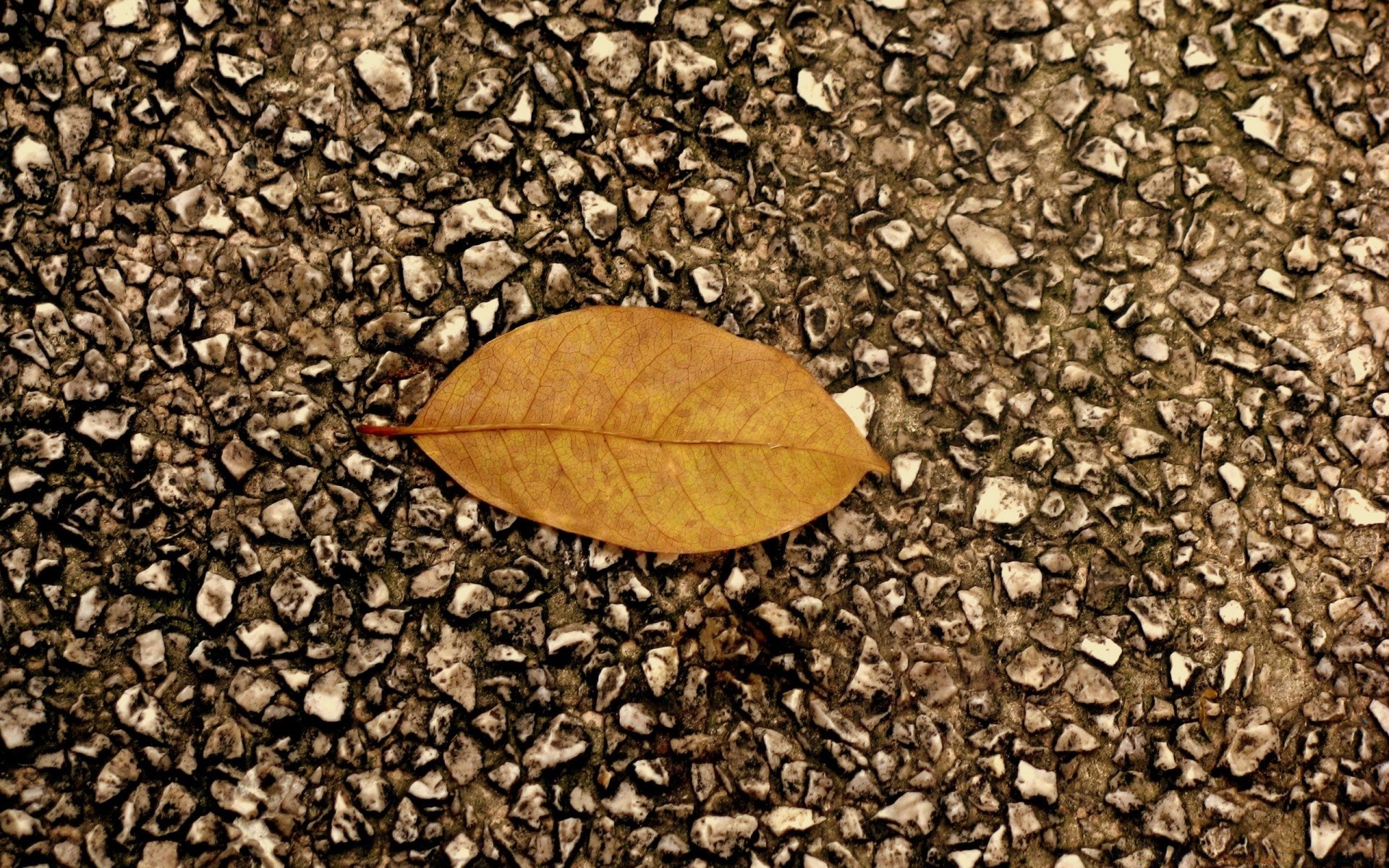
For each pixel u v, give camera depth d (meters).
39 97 0.51
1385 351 0.52
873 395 0.52
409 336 0.51
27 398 0.51
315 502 0.51
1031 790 0.51
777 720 0.51
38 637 0.50
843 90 0.52
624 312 0.50
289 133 0.51
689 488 0.50
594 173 0.52
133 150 0.51
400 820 0.50
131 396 0.51
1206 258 0.52
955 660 0.51
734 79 0.52
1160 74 0.52
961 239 0.52
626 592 0.51
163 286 0.51
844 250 0.52
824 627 0.51
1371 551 0.52
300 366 0.51
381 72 0.52
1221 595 0.51
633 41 0.52
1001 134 0.52
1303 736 0.51
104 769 0.50
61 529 0.50
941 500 0.51
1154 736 0.51
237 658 0.50
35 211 0.51
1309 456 0.52
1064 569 0.51
